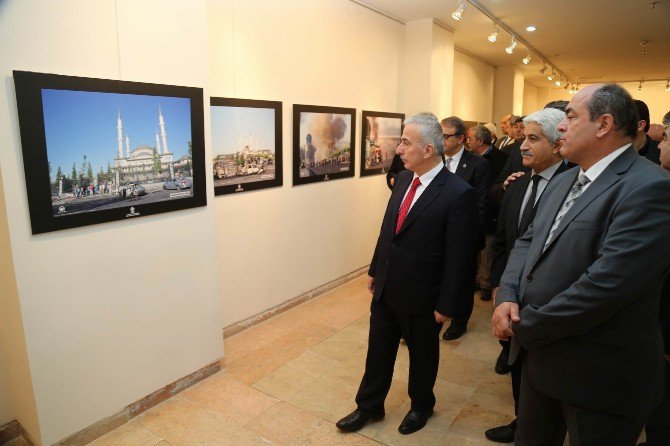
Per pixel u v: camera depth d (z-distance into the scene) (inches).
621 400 51.5
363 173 186.5
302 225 158.2
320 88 157.2
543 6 190.7
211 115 119.2
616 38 251.1
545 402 59.9
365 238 196.1
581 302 49.6
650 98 477.7
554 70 373.1
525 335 56.4
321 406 99.0
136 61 86.4
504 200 94.1
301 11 144.8
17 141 71.3
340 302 164.7
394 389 106.0
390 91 199.8
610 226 49.8
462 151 133.8
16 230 72.7
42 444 80.0
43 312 77.5
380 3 177.0
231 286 133.2
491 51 291.3
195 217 102.0
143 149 89.0
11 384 85.7
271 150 139.6
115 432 89.5
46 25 72.9
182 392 104.0
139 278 92.0
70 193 78.4
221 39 119.9
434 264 81.4
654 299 51.4
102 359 87.2
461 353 125.2
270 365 117.2
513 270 66.1
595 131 53.2
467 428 91.4
